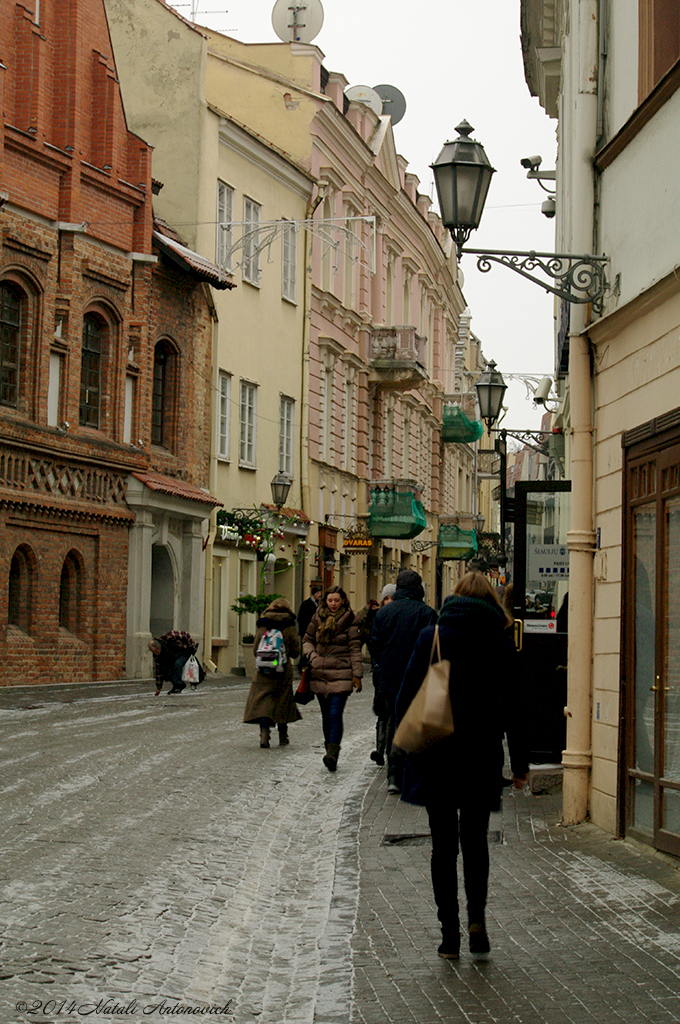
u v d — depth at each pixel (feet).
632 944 24.58
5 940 24.80
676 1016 20.27
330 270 157.79
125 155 105.91
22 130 92.68
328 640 52.80
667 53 36.73
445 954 24.06
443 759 24.48
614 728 37.37
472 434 239.30
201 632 117.19
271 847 36.60
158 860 33.32
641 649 35.50
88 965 23.52
